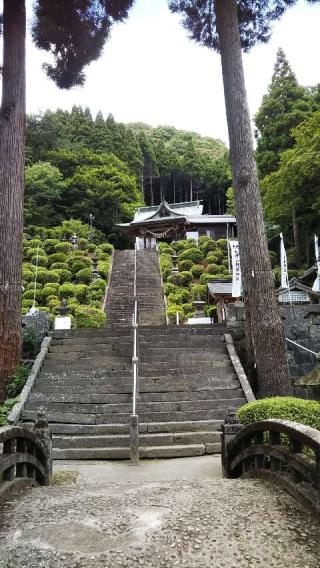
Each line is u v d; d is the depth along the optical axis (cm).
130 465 527
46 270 2194
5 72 809
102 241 3503
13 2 812
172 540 240
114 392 686
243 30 1033
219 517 269
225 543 233
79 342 844
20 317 770
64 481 457
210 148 6588
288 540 233
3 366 728
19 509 297
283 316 866
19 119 802
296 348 847
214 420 625
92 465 531
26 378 719
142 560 219
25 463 372
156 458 562
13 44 812
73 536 249
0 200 774
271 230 2470
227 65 779
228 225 3319
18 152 794
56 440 583
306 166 1717
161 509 292
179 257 2498
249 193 736
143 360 773
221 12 803
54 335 868
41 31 973
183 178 5475
